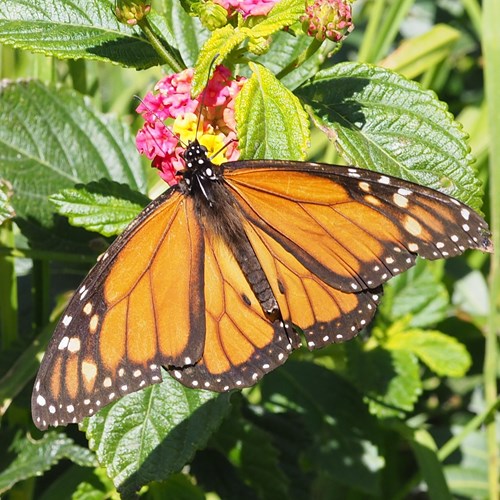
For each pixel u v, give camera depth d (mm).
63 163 504
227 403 461
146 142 453
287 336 445
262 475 498
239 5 443
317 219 442
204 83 433
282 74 454
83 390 424
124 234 432
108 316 428
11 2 455
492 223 530
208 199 443
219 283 445
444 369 525
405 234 435
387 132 454
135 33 458
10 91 503
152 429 458
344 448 525
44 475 518
